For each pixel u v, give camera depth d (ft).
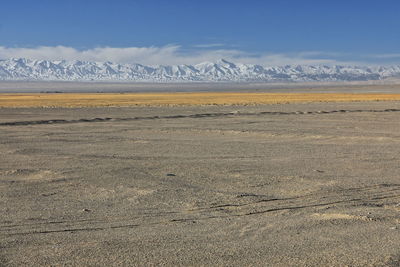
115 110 162.09
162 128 100.37
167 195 37.99
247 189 40.29
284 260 22.67
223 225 28.99
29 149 68.44
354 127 99.96
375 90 544.62
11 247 24.77
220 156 61.11
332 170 49.98
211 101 233.55
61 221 30.19
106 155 62.28
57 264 22.26
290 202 35.37
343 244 25.05
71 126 106.22
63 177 46.37
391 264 22.07
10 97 313.94
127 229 28.25
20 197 37.73
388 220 30.04
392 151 64.95
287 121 115.44
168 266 21.99
